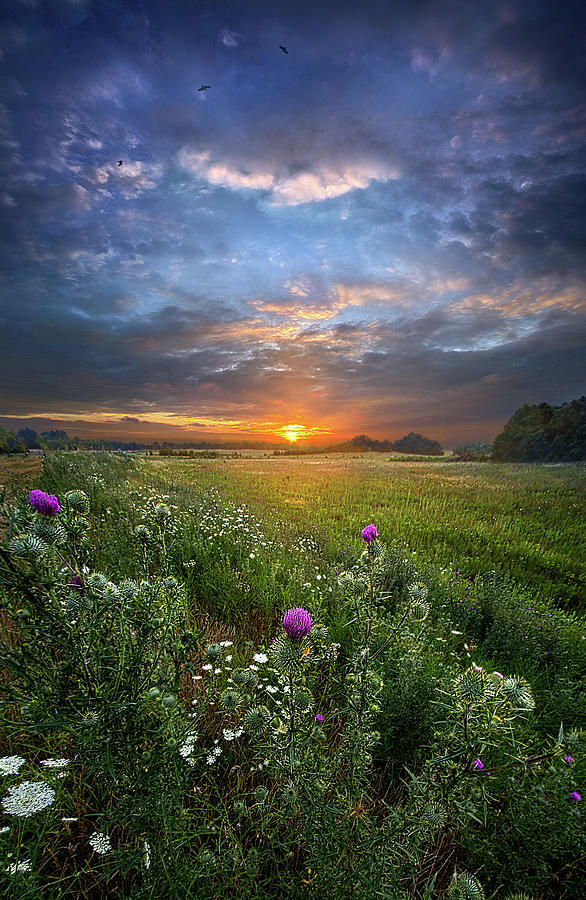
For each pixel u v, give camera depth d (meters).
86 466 12.49
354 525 10.85
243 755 2.34
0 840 1.47
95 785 1.97
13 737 2.13
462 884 1.43
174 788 1.51
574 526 12.47
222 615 4.25
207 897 1.53
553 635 4.55
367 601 2.25
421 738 2.55
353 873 1.51
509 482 22.80
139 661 1.58
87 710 1.47
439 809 1.58
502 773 2.22
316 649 2.14
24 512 1.54
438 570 6.73
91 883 1.72
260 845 1.90
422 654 3.28
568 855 1.97
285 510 12.57
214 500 10.49
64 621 1.46
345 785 1.82
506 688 1.50
